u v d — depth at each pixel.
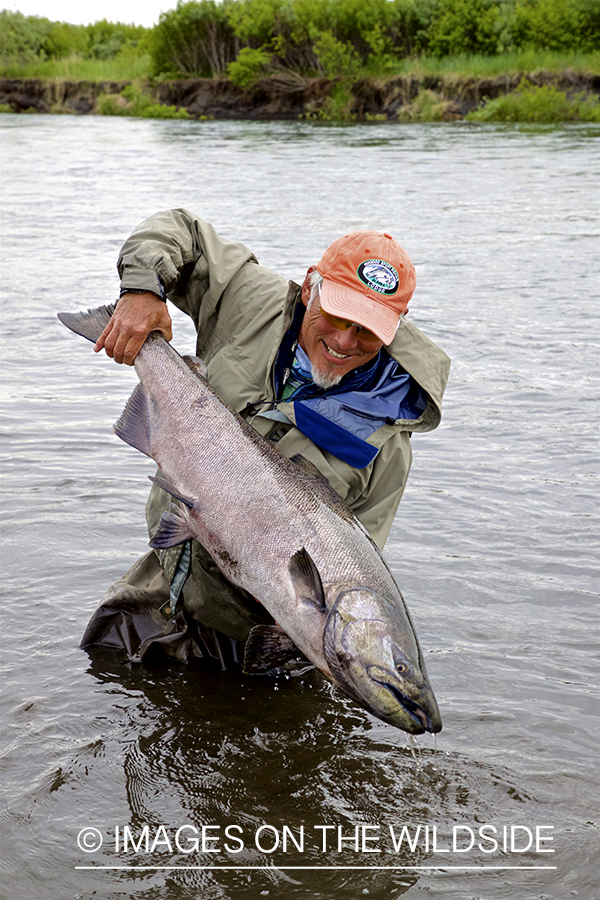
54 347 7.82
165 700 3.27
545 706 3.23
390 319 2.97
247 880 2.44
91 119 44.28
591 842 2.59
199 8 46.72
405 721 2.59
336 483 3.12
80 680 3.36
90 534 4.43
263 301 3.41
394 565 4.23
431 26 43.66
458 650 3.56
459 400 6.66
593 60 39.28
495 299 9.64
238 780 2.85
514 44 42.47
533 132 31.39
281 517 2.82
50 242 12.70
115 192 17.98
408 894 2.40
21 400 6.47
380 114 41.41
